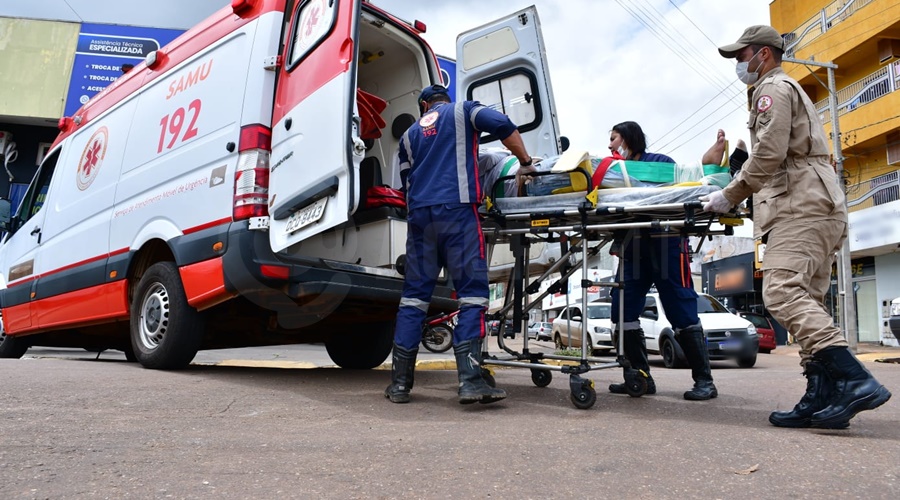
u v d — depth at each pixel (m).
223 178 4.07
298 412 3.19
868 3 19.34
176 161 4.53
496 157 3.77
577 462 2.23
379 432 2.72
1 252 7.09
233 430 2.74
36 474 2.01
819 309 2.89
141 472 2.06
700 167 3.36
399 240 4.36
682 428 2.85
